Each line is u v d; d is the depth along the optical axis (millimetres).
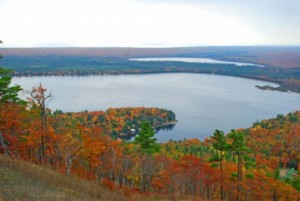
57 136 41969
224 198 52344
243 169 60438
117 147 53375
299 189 55344
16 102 39781
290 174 82188
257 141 116438
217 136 43688
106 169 50000
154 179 51188
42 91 41844
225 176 49156
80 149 45344
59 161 46844
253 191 53062
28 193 20578
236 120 188500
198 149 98938
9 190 20281
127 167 52656
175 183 50969
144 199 33406
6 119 39250
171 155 82688
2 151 37812
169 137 150625
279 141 116625
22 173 25062
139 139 48000
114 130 141250
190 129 167125
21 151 42562
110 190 31484
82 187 26750
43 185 23438
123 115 164125
